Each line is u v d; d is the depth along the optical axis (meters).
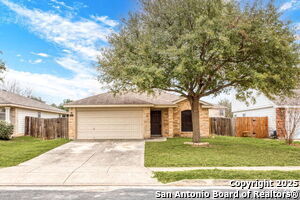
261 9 10.06
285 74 10.18
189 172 6.90
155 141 14.41
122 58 11.36
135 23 11.70
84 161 8.95
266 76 9.52
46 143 13.48
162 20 11.57
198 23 9.58
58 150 11.41
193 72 9.94
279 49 9.79
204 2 10.14
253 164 8.16
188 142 12.94
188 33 10.31
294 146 12.55
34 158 9.51
